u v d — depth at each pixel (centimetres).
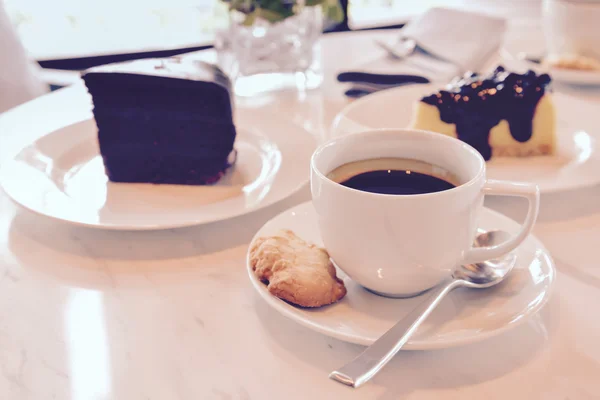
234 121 61
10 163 57
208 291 45
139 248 49
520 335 41
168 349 41
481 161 41
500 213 52
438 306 41
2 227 52
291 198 55
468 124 62
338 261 42
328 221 41
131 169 59
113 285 45
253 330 42
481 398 38
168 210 52
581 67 74
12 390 38
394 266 40
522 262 44
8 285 45
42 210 50
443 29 84
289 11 75
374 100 68
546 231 49
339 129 62
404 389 38
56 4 154
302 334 42
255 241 44
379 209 38
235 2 75
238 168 60
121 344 41
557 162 59
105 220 50
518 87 61
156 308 43
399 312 41
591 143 60
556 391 38
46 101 77
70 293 45
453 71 76
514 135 61
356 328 39
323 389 38
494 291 42
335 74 83
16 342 41
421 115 63
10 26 102
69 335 42
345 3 144
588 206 53
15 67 101
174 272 47
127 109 58
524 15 122
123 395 38
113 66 61
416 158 45
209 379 39
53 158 60
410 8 176
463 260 41
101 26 159
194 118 58
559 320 42
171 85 58
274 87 80
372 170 44
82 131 65
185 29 164
